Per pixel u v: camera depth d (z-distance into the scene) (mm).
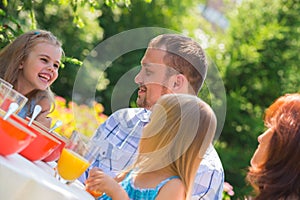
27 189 2283
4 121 2482
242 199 9305
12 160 2496
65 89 10492
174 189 2859
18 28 4727
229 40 10672
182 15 12180
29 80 3697
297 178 2629
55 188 2346
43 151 2816
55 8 10586
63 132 5188
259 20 10641
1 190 2254
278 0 10664
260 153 2836
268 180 2643
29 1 4922
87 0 4953
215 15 13039
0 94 2697
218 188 3275
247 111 10359
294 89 10352
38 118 3707
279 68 10438
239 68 10453
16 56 3699
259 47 10477
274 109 2822
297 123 2674
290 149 2639
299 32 10523
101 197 2955
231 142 10289
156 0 11930
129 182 2947
